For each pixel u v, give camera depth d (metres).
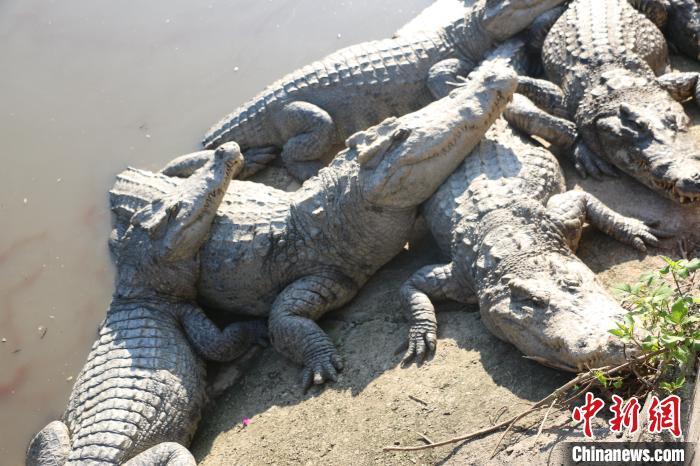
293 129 7.14
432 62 7.21
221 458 5.10
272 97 7.21
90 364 5.59
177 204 5.85
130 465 4.91
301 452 4.84
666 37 6.95
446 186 5.63
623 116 5.53
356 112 7.17
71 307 6.66
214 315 6.44
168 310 6.04
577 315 4.35
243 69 8.34
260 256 5.86
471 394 4.66
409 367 5.12
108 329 5.83
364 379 5.21
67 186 7.53
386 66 7.14
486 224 5.18
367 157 5.49
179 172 7.04
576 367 4.27
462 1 8.36
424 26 8.11
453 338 5.19
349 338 5.66
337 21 8.70
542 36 7.00
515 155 5.68
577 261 4.96
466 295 5.33
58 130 8.09
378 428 4.73
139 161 7.58
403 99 7.21
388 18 8.60
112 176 7.52
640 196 5.58
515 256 4.88
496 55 6.95
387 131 5.59
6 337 6.55
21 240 7.19
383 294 5.93
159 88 8.33
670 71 6.65
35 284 6.86
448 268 5.38
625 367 3.99
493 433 4.30
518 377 4.63
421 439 4.52
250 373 5.88
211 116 7.86
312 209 5.77
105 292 6.69
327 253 5.82
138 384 5.34
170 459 4.89
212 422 5.59
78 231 7.15
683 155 5.21
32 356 6.40
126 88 8.41
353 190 5.61
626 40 6.25
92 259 6.92
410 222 5.82
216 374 6.00
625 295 4.84
